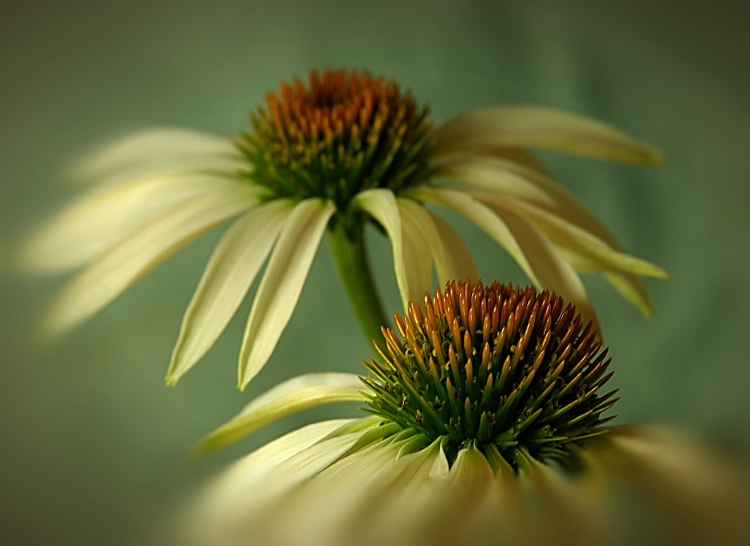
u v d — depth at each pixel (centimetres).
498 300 36
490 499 35
